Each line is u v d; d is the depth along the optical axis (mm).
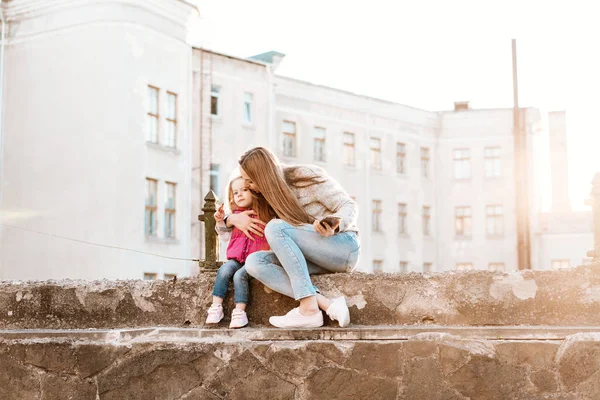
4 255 28891
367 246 43500
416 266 46594
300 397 4930
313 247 5246
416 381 4797
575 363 4621
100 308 5582
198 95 33469
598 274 5008
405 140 46656
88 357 5176
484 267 47906
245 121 35812
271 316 5332
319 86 41031
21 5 29375
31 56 29359
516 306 5094
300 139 39969
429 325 5164
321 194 5438
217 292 5348
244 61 35688
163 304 5531
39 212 28453
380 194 44625
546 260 47562
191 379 5062
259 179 5320
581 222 47125
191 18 30828
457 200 48562
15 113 29391
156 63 29375
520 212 43656
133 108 28203
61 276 27703
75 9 28500
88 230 27453
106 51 27984
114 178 27531
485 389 4711
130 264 27547
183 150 30641
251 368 5000
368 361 4867
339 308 5070
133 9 28438
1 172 29344
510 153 48125
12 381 5250
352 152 43219
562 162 48781
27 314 5637
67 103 28391
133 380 5117
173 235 30031
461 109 49688
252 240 5469
